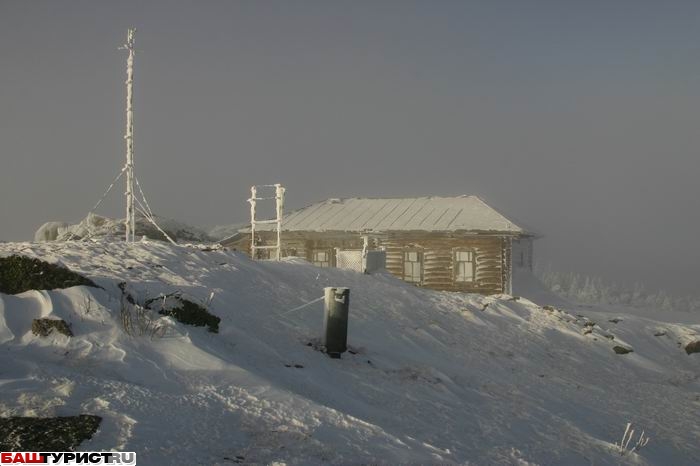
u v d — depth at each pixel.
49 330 8.10
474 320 17.02
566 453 8.56
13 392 6.21
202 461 5.44
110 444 5.40
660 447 10.27
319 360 10.96
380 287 17.98
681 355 18.89
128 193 18.02
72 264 12.18
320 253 32.97
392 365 11.88
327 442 6.36
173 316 9.63
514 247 33.59
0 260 9.33
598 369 15.76
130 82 18.19
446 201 34.47
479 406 10.48
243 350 9.79
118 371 7.41
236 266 15.18
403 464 6.18
